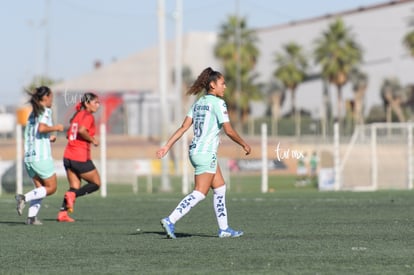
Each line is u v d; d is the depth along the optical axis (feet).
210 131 95.25
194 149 95.55
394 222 117.50
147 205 166.61
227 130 94.53
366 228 108.37
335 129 242.58
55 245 91.56
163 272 70.74
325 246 87.45
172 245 89.61
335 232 103.30
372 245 88.12
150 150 469.57
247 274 69.05
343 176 264.11
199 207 154.81
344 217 128.06
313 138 404.98
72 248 88.58
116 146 471.62
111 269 73.00
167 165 275.39
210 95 95.81
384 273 68.95
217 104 94.79
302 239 94.79
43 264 76.69
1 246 91.04
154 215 139.33
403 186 267.39
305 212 139.64
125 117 564.71
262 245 88.69
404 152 269.23
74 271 72.23
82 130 123.54
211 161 95.50
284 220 123.54
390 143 271.28
